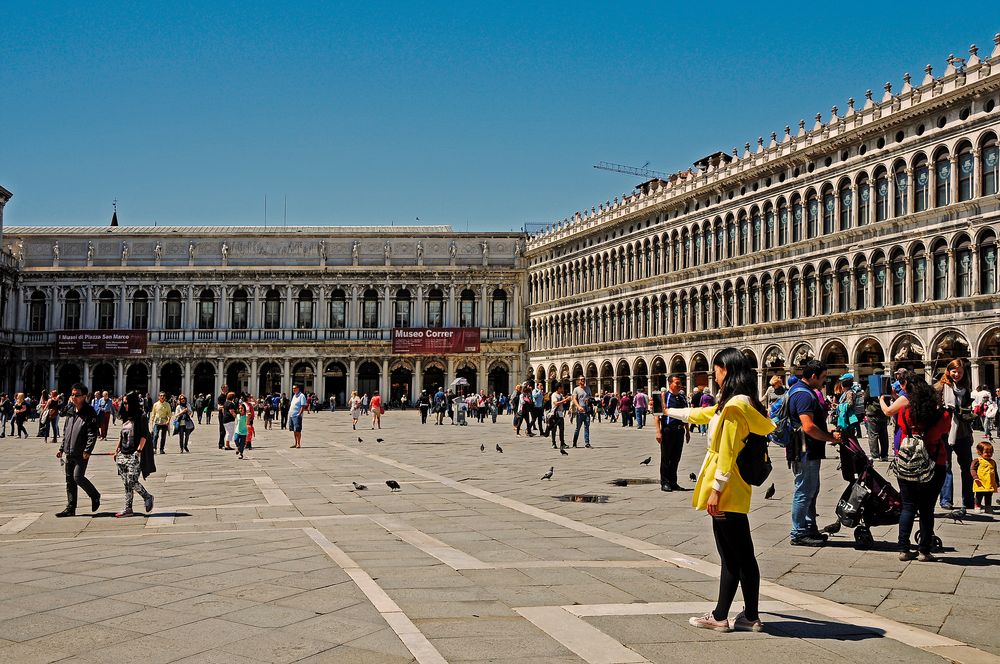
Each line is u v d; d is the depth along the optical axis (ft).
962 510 58.13
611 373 294.25
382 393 359.46
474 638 30.45
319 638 30.30
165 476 90.89
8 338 349.00
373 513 62.44
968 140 171.12
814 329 206.28
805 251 211.20
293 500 70.33
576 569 41.88
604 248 300.40
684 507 64.34
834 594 38.11
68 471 62.85
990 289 166.71
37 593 36.76
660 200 267.59
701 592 37.50
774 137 224.94
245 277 359.05
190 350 355.36
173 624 31.96
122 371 352.49
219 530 55.52
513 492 74.33
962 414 58.39
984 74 168.04
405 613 33.58
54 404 162.71
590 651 29.25
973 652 29.84
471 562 43.47
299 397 137.39
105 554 46.29
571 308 322.34
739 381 32.89
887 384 175.11
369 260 363.76
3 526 58.13
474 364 361.10
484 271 360.69
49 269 354.33
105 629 31.35
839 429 49.57
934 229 176.96
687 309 255.70
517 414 168.76
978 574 42.01
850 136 197.06
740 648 29.84
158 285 357.61
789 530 54.29
